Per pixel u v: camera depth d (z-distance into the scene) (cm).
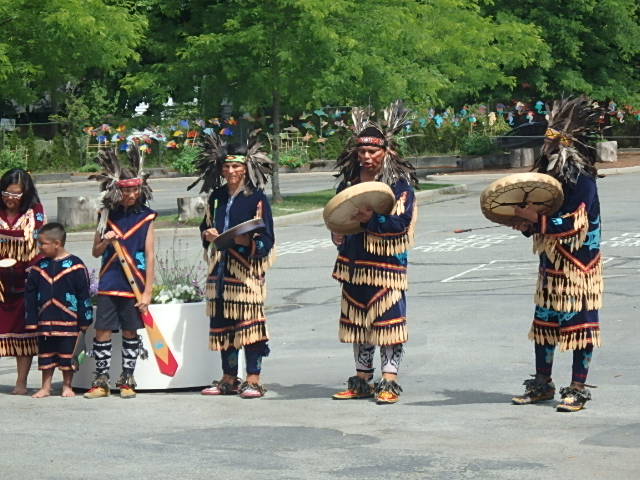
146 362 1221
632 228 2753
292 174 5462
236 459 883
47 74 3391
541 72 5659
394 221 1095
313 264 2430
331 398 1156
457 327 1612
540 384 1092
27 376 1370
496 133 5559
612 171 4491
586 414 1032
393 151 1127
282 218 3347
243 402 1144
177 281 1298
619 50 5878
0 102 6188
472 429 978
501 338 1509
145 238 1198
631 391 1136
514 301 1831
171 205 4094
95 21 3183
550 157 1054
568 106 1062
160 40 3759
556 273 1054
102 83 5822
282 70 3588
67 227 3328
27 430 1012
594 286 1052
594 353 1364
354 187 1077
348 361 1403
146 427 1019
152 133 5600
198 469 852
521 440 929
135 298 1193
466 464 851
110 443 949
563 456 869
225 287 1162
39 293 1202
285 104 5103
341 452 900
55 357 1208
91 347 1241
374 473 830
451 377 1259
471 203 3675
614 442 913
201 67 3578
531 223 1052
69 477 836
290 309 1866
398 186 1120
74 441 960
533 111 5844
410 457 877
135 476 835
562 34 5538
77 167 5659
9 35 3173
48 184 5347
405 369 1317
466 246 2592
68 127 5803
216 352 1242
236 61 3581
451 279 2125
